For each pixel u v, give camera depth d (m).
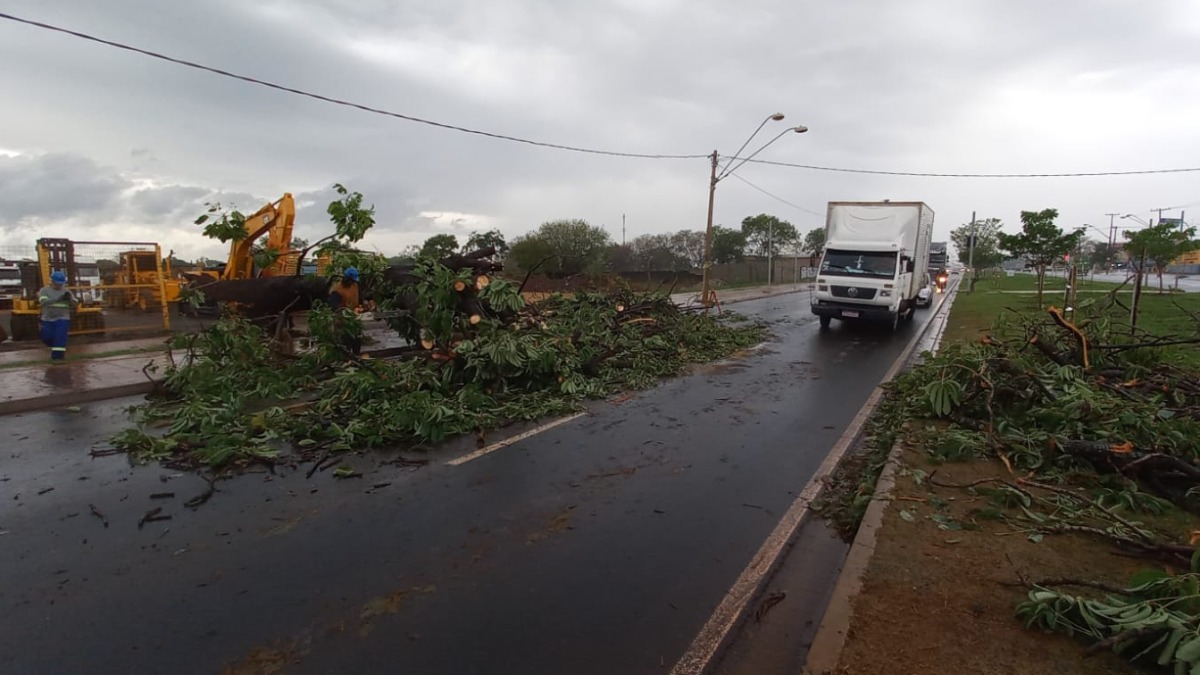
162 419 7.84
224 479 5.74
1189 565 3.81
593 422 7.86
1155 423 6.00
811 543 4.63
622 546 4.48
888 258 18.05
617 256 54.09
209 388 8.63
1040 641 3.14
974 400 7.25
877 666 2.97
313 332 9.60
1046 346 8.25
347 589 3.88
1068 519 4.55
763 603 3.79
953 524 4.52
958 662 2.99
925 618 3.35
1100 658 2.99
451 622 3.54
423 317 10.01
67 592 3.84
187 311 17.69
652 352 12.43
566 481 5.76
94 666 3.15
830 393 9.72
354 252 11.23
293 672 3.12
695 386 10.23
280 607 3.68
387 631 3.46
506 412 8.03
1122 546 4.14
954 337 15.80
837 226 19.61
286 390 8.66
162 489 5.51
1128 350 8.86
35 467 6.05
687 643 3.37
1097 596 3.50
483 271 11.18
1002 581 3.71
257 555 4.31
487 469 6.06
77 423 7.67
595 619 3.58
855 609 3.45
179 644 3.33
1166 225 28.59
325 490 5.50
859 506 5.06
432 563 4.21
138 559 4.25
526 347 9.10
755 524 4.88
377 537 4.59
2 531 4.66
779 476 5.95
